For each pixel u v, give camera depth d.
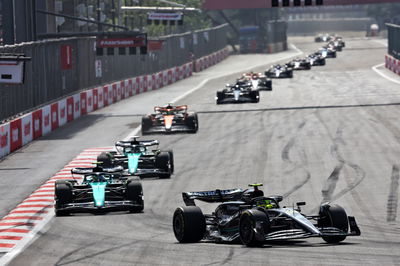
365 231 55.72
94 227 60.50
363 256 45.06
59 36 154.12
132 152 82.81
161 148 106.19
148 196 74.31
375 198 70.06
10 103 109.88
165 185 79.69
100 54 163.12
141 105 171.00
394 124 122.44
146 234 56.88
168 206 69.31
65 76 143.12
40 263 48.47
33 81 122.44
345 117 133.88
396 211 64.25
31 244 55.06
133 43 163.12
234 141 110.25
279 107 153.62
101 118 146.25
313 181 79.50
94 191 65.00
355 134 113.25
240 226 49.12
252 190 52.94
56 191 64.88
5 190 80.81
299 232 47.56
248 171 86.62
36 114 119.38
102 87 168.00
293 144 105.56
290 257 45.09
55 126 131.00
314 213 64.06
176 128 119.06
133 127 130.38
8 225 62.88
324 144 104.62
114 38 163.00
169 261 46.31
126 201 65.12
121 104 175.38
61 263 48.09
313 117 135.12
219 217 53.62
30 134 115.94
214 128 125.50
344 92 184.12
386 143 103.75
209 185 79.06
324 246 48.69
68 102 140.88
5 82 87.06
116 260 47.91
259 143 107.38
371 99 164.62
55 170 91.94
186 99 182.62
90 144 112.31
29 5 137.12
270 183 79.25
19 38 136.12
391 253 46.09
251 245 48.53
